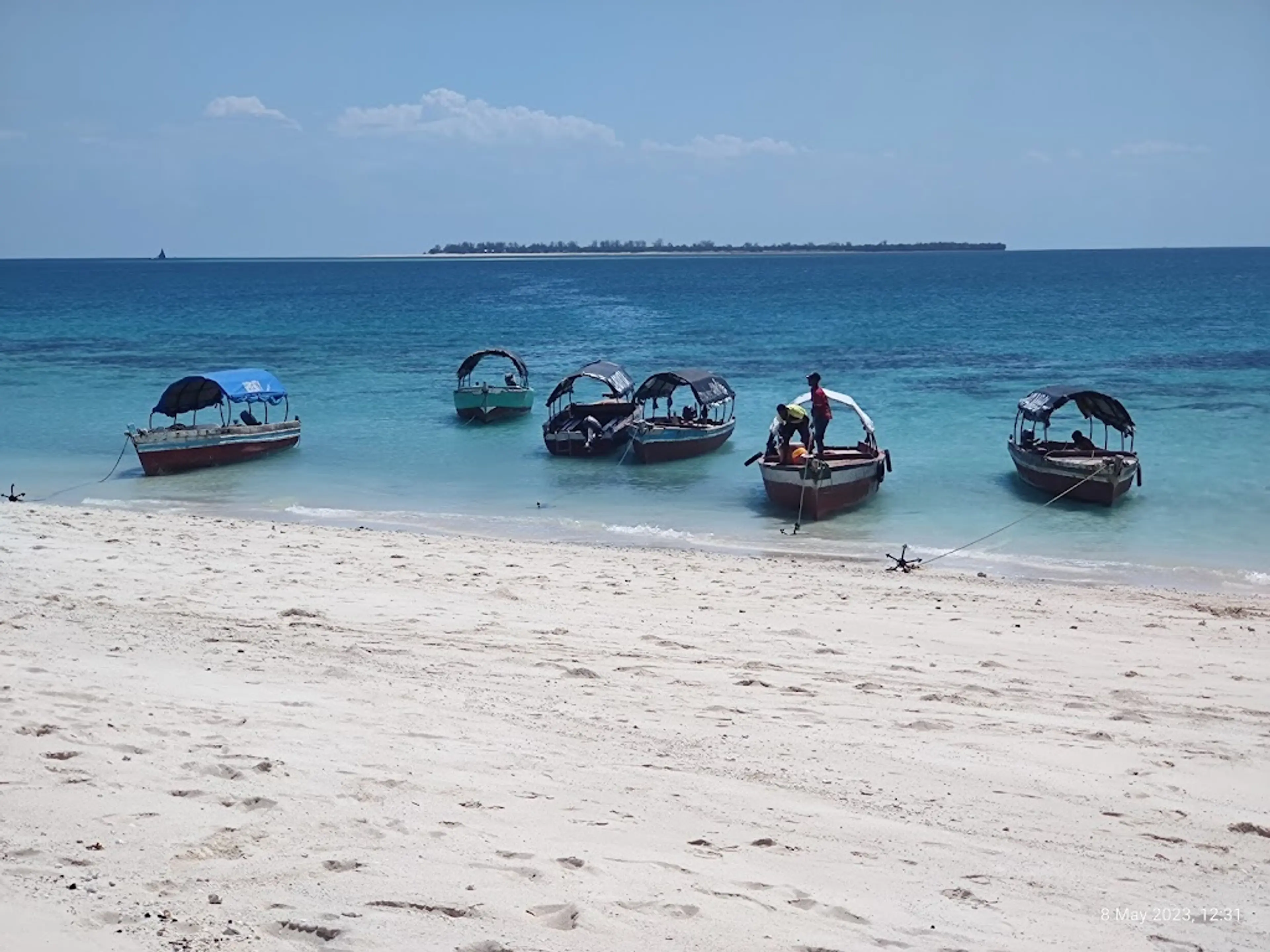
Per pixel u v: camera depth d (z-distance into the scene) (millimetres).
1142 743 9141
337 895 5520
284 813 6543
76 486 26031
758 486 25484
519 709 9367
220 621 12164
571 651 11578
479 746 8195
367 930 5172
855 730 9180
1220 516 21688
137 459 29547
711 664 11289
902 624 13438
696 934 5383
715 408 35531
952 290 118250
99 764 7172
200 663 10305
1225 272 164375
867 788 7797
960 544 19922
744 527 21469
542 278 182250
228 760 7391
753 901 5801
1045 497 23641
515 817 6773
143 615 12297
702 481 26156
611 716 9281
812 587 15719
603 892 5750
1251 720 9914
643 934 5340
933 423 32781
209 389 31266
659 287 136500
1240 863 6816
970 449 29000
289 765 7402
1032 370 45312
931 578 16906
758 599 14688
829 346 57000
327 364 50812
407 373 47125
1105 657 12117
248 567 15633
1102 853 6867
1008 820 7328
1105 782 8133
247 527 19609
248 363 51375
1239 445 28344
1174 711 10125
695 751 8445
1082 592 16047
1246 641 13062
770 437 24172
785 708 9766
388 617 12789
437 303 102375
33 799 6508
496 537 20547
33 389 42594
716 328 69500
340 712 8859
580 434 29062
